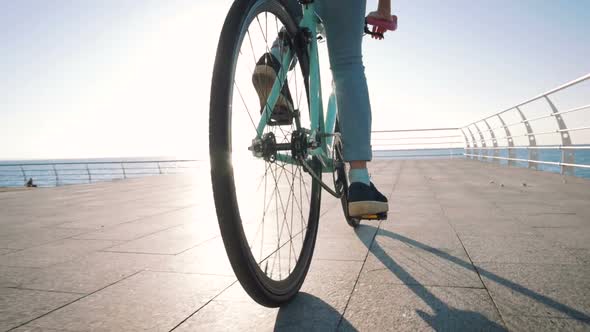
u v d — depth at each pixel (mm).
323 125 1761
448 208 3580
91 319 1412
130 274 1942
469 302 1428
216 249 2404
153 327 1324
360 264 1953
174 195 5758
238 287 1701
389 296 1515
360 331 1231
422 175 7395
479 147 13812
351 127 1624
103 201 5309
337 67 1649
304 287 1657
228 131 1145
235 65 1204
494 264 1874
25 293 1720
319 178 1839
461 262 1923
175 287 1723
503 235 2469
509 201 3926
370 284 1659
